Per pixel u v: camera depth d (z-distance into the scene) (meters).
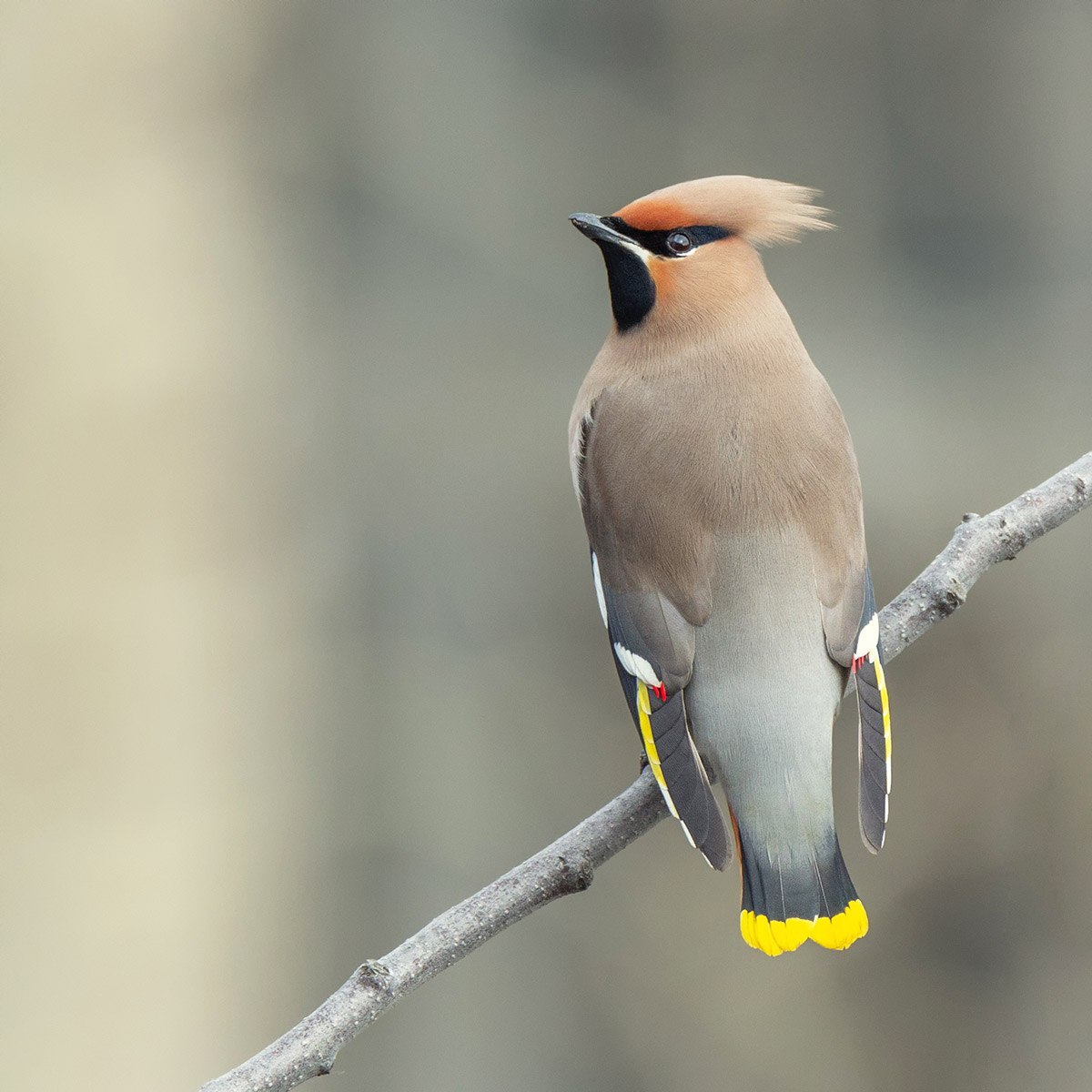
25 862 11.06
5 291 11.25
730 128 17.28
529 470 15.30
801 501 6.79
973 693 14.57
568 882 6.03
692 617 6.74
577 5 17.09
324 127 15.68
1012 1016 14.10
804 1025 14.24
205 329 11.87
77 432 11.30
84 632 11.23
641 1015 14.40
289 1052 5.48
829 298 17.06
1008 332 16.86
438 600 14.99
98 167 11.45
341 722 13.92
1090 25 17.25
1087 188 17.09
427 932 5.79
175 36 11.73
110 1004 11.14
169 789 11.37
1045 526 7.13
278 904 12.52
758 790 6.48
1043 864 14.27
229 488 12.05
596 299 16.61
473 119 16.69
